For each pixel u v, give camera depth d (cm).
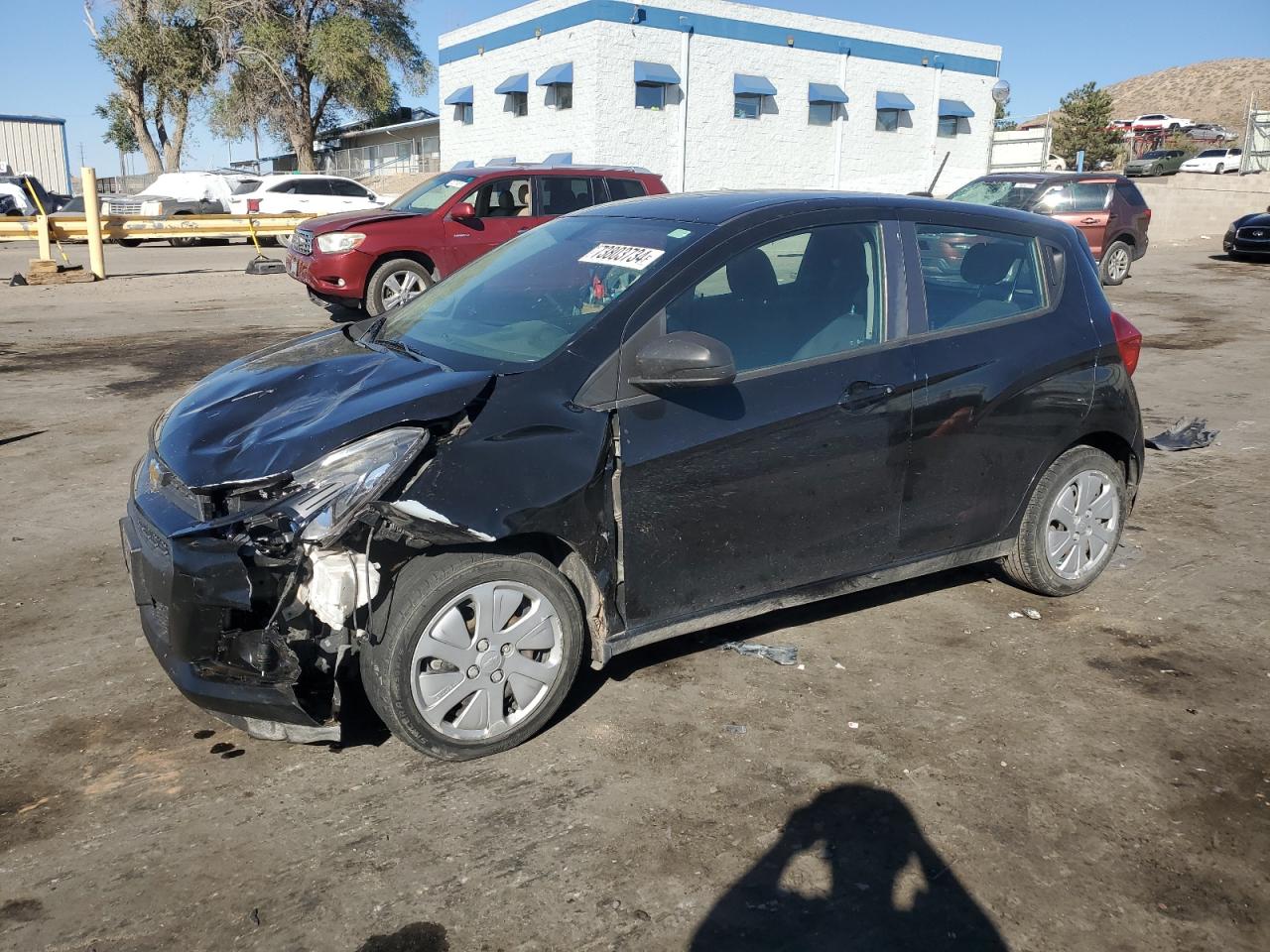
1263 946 264
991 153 3784
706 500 366
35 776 330
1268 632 445
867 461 399
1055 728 366
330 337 443
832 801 321
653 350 341
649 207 434
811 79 3231
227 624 314
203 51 4347
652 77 2892
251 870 288
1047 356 443
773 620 453
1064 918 273
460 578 323
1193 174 3133
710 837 303
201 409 362
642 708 375
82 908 272
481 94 3388
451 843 300
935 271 425
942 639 436
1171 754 350
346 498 305
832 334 396
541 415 337
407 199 1309
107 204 2675
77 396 865
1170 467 704
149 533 327
